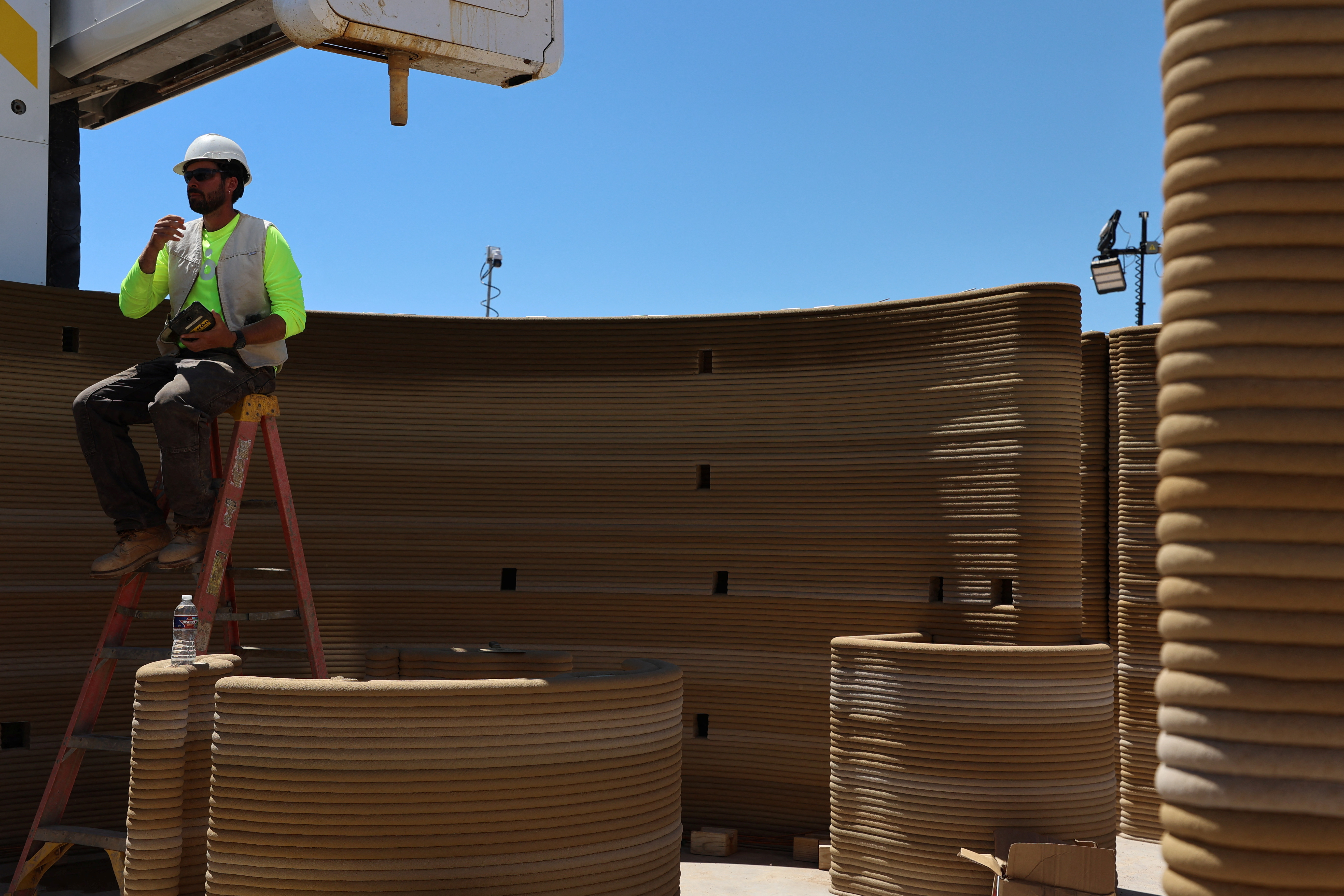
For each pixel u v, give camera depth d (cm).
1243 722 187
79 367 941
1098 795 846
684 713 1063
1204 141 197
